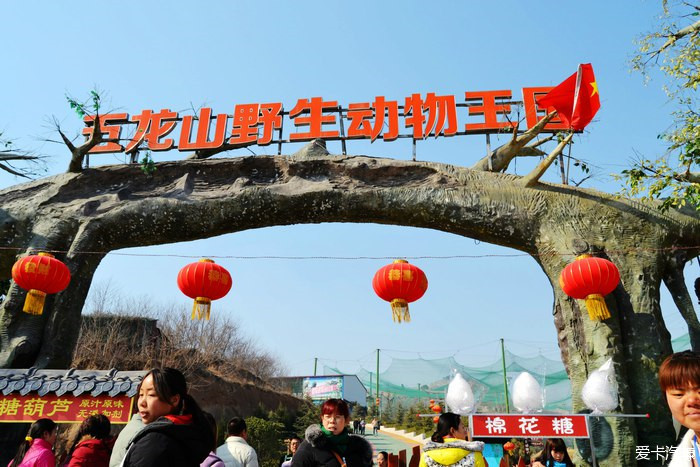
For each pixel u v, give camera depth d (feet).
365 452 12.21
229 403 74.79
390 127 36.76
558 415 21.09
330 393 137.69
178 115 38.88
